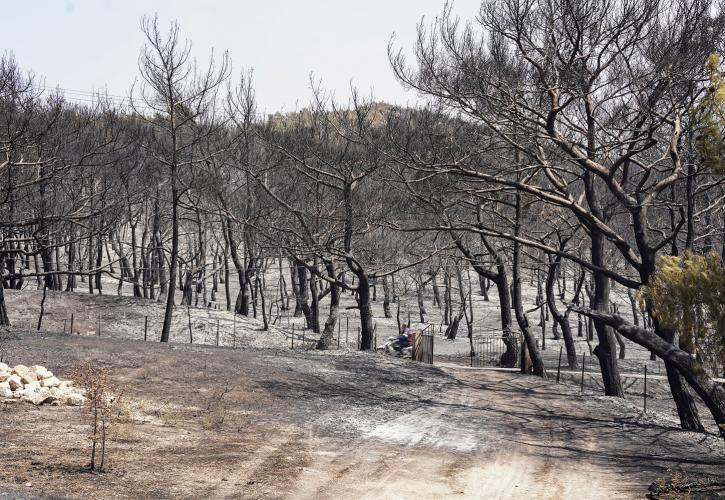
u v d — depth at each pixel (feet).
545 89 75.72
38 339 90.74
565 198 85.87
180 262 191.21
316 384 83.05
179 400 65.77
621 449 64.49
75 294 164.45
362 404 75.72
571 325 241.35
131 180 144.05
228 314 166.81
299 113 130.31
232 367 86.02
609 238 82.94
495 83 78.79
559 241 123.34
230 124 142.92
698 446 68.13
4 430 47.75
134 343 97.25
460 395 90.43
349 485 43.75
